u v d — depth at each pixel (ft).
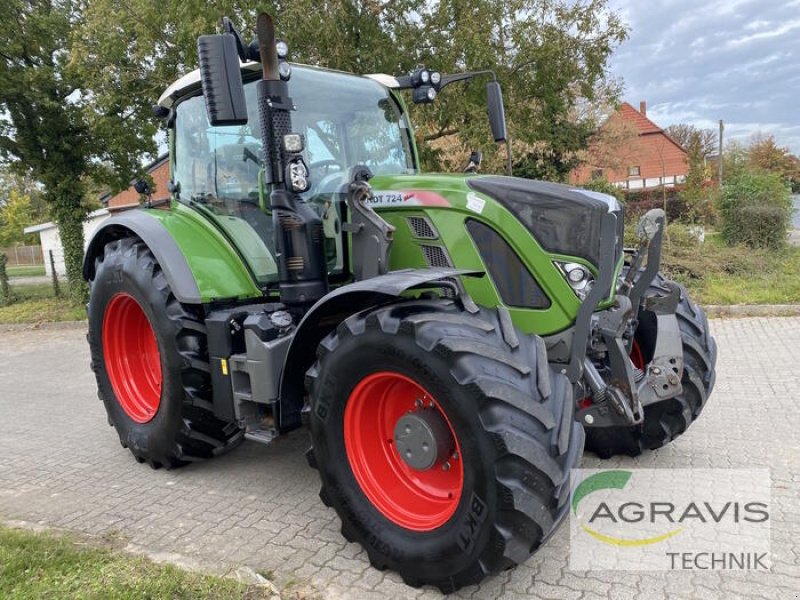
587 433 12.84
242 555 9.80
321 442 9.47
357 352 8.84
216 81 9.04
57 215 43.04
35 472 13.96
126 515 11.45
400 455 9.20
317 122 12.09
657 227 10.32
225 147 12.57
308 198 11.48
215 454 13.55
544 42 33.96
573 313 9.64
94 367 14.93
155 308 12.27
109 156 43.45
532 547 7.94
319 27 29.27
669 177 113.39
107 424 17.35
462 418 7.86
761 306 26.91
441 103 32.81
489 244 10.01
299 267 10.80
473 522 7.92
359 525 9.25
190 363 11.97
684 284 31.89
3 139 41.39
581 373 9.52
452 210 10.26
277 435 10.85
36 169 42.73
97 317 14.40
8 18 38.24
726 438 13.56
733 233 41.37
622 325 10.03
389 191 10.98
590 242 9.52
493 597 8.50
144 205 15.56
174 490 12.48
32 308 41.86
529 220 9.77
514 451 7.55
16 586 8.71
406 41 32.50
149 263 12.71
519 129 35.19
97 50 34.01
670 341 11.07
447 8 31.96
